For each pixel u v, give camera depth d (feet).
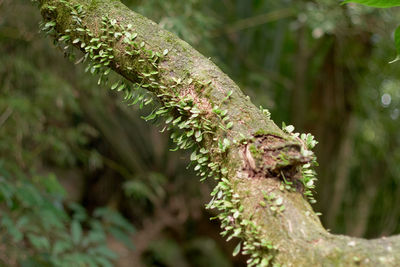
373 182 16.74
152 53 3.04
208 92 2.88
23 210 7.89
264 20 12.23
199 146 2.98
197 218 13.91
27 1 8.90
